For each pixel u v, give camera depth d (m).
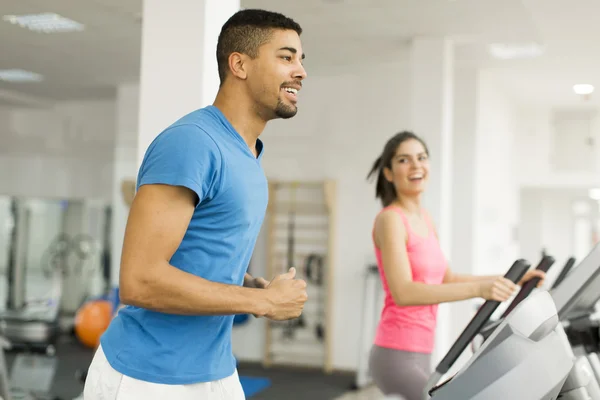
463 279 3.01
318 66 7.45
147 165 1.57
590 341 2.38
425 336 2.75
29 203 9.84
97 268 9.64
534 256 12.29
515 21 5.68
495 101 8.20
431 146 6.14
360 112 7.74
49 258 9.77
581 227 12.20
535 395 1.52
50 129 9.84
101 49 6.96
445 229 6.11
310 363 7.86
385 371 2.75
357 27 5.96
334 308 7.73
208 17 3.60
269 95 1.69
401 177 2.89
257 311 1.57
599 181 9.56
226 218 1.63
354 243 7.70
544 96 8.98
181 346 1.64
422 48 6.23
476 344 2.11
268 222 8.05
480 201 7.62
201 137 1.58
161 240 1.52
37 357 7.98
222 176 1.60
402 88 7.59
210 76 3.62
